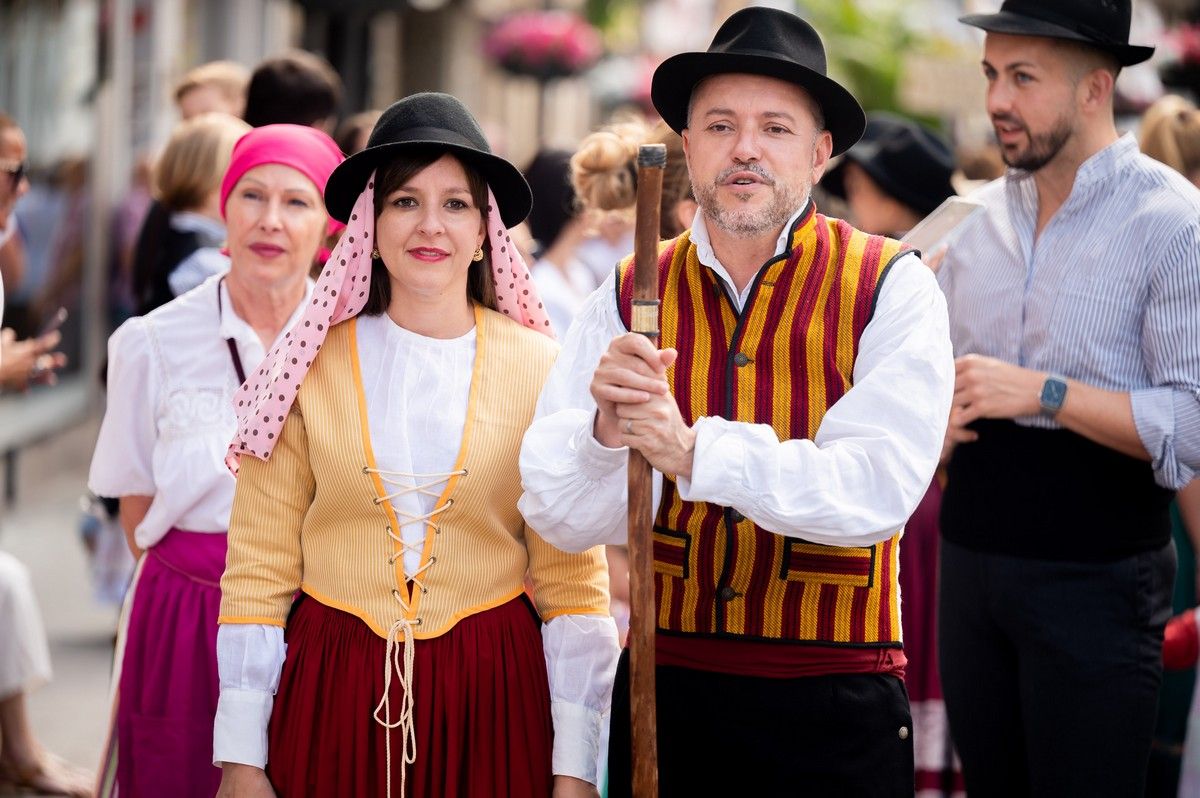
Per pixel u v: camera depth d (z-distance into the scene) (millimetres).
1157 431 7793
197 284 9852
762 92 6309
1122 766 8008
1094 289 8094
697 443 5992
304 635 6688
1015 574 8125
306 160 8281
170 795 7973
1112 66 8086
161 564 8133
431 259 6672
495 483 6715
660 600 6547
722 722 6445
